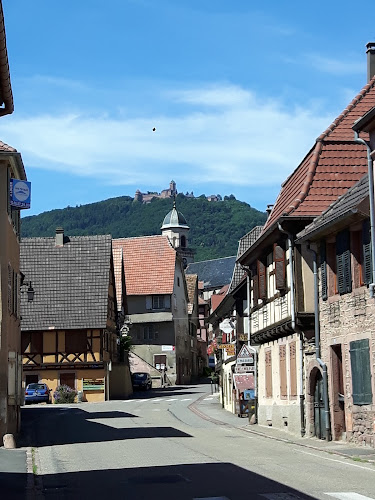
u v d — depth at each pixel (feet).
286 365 94.32
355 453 64.18
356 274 71.77
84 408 158.30
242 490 43.75
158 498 42.16
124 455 67.41
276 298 94.48
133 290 264.11
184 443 78.95
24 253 201.57
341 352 76.95
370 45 104.88
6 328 81.87
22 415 138.10
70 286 195.83
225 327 144.36
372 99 100.42
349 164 92.79
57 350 191.31
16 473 55.16
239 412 129.29
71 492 45.83
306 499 39.14
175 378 260.42
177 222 510.58
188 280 325.83
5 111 57.72
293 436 86.84
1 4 41.09
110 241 204.13
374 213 64.54
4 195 83.46
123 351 218.38
